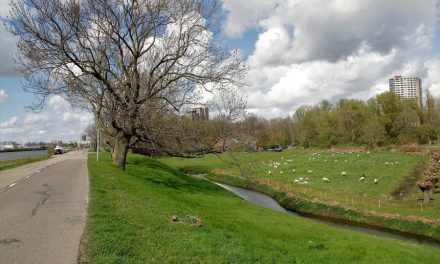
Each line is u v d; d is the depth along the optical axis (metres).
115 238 10.14
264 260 11.46
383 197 32.97
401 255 16.38
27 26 24.50
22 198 16.77
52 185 21.33
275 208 33.25
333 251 15.92
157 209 15.48
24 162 47.62
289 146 133.38
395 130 97.44
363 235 20.58
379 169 49.78
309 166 55.97
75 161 46.78
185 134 29.53
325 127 108.06
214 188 35.41
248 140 29.48
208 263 9.62
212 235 12.73
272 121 147.00
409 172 46.50
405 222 25.41
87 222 11.73
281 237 17.62
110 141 44.56
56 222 11.93
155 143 30.11
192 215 15.98
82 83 27.45
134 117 27.98
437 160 55.41
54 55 25.23
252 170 55.56
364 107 103.62
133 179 26.28
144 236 10.81
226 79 27.95
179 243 10.71
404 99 104.75
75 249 9.20
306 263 13.34
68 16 24.91
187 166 70.12
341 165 55.28
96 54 27.92
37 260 8.45
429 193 31.06
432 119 102.81
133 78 28.41
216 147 30.16
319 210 30.47
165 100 28.72
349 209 28.94
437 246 21.81
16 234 10.52
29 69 25.34
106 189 19.11
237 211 23.78
